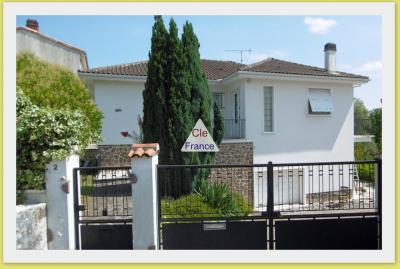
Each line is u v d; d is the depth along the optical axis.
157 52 9.62
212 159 10.23
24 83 11.43
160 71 9.55
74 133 6.12
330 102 14.84
